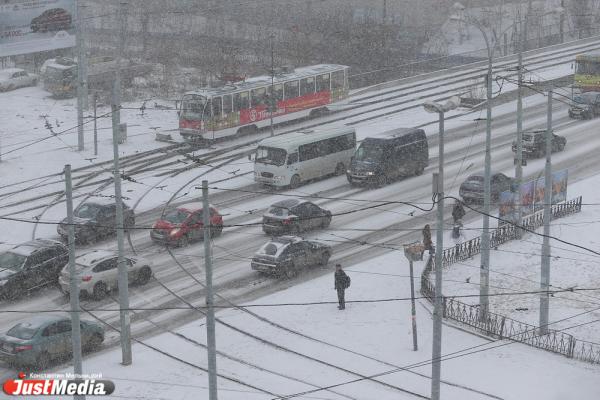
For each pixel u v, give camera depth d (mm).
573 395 50906
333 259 74750
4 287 66125
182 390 51188
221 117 109875
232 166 101875
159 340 59156
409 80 143750
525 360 56188
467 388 51875
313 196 90938
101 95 139500
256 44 166500
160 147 109875
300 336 59875
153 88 145875
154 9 192500
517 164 77062
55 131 117750
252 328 61156
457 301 62562
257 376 53438
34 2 119312
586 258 74375
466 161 102750
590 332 60875
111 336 59938
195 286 68688
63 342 55562
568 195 89938
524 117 122688
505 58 156000
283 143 92875
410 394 50969
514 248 77188
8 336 54625
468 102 128625
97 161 102938
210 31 175750
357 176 93250
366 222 83562
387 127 116688
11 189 92625
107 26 189750
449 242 77812
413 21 191250
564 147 107625
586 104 121062
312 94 121375
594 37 175625
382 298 66188
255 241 79312
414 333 57281
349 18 172250
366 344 58500
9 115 126500
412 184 95062
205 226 43281
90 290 65438
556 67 149250
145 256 75250
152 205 87938
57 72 138625
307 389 51500
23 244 70188
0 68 161500
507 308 65250
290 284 69312
